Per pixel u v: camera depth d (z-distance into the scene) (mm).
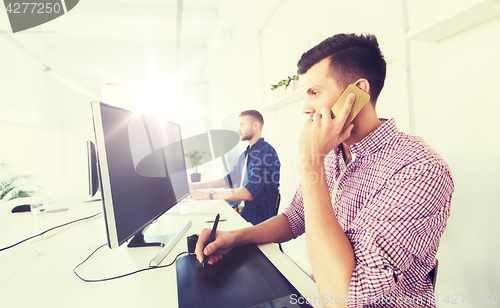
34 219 1207
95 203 1606
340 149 827
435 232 531
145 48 5059
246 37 2965
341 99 616
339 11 1379
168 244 785
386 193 545
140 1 3719
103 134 566
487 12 680
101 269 644
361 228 513
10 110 3404
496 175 733
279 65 2164
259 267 624
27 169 3867
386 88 1086
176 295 517
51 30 4168
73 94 4512
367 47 644
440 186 522
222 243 681
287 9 2000
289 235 859
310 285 544
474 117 779
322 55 658
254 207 1751
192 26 4477
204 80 5465
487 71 739
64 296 518
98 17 3898
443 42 860
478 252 786
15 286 561
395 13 1030
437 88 885
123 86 5055
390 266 459
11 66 3533
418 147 585
